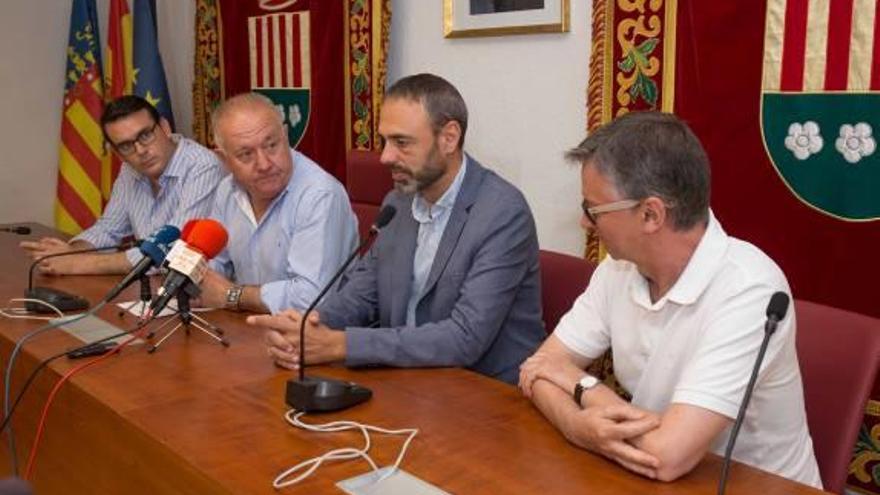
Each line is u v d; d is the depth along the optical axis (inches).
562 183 107.0
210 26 154.0
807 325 58.3
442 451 48.5
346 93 128.3
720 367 48.3
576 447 49.2
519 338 75.9
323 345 63.7
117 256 95.8
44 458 65.9
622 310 57.2
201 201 106.0
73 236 125.3
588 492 43.6
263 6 141.6
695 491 43.9
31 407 66.7
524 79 109.2
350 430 51.4
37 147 157.6
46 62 156.4
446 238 73.8
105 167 157.6
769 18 82.7
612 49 95.6
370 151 114.7
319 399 53.8
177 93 171.6
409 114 71.1
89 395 57.8
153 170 108.3
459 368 64.8
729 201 87.7
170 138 110.7
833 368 56.3
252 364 64.4
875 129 76.6
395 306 76.9
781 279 51.3
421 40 121.8
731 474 46.0
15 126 154.7
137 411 54.5
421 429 51.7
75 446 61.0
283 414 54.0
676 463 44.9
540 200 110.0
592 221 50.9
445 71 119.2
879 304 77.8
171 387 59.1
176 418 53.3
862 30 76.7
